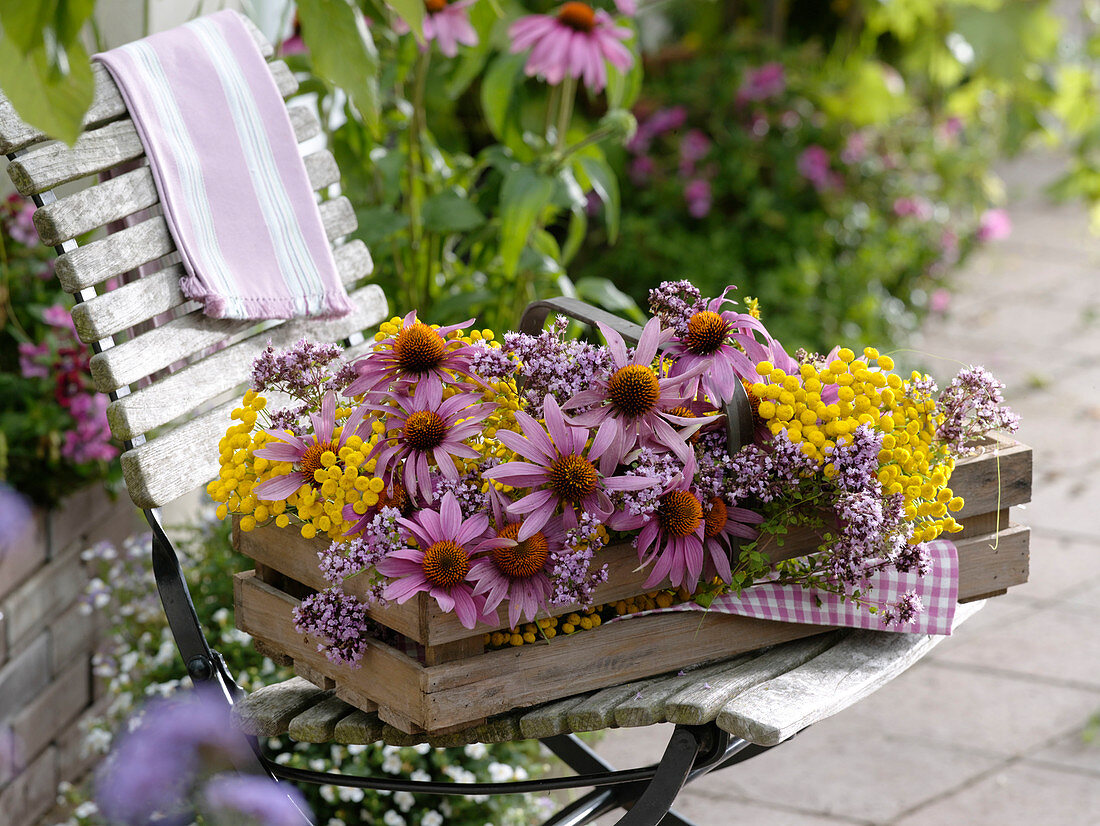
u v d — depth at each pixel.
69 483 2.93
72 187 2.99
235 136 2.60
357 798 2.76
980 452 2.48
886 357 2.43
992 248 7.06
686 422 2.36
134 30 3.06
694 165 5.36
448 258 3.49
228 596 2.92
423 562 2.31
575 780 2.43
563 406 2.35
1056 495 4.36
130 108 2.54
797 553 2.44
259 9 3.38
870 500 2.35
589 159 3.28
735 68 5.74
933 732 3.11
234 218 2.58
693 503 2.36
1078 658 3.40
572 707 2.37
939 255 5.68
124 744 2.77
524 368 2.38
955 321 5.93
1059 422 4.90
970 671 3.34
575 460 2.33
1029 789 3.00
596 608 2.41
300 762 2.79
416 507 2.36
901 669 2.43
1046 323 5.90
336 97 3.45
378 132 2.79
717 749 2.38
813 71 5.99
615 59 3.20
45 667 2.92
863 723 3.14
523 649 2.35
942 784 3.01
